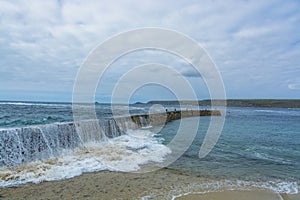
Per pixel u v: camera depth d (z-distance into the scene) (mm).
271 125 22656
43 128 8711
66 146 9539
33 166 7188
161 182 5879
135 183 5781
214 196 5062
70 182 5820
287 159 8750
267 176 6578
